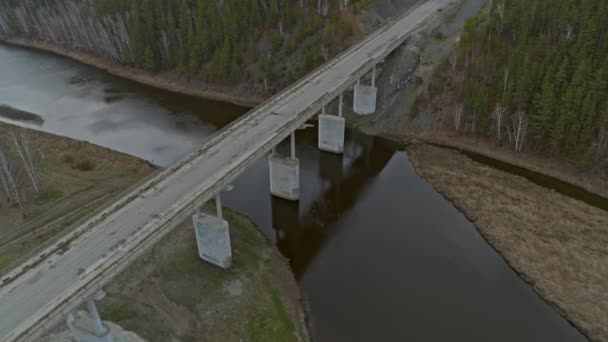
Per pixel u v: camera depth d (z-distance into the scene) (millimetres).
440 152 67000
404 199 57938
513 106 63781
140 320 38312
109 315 38531
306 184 61688
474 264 46812
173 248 46406
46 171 60750
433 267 46531
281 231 52000
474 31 73875
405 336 38656
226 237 42562
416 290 43562
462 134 68625
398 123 73750
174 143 73000
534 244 48375
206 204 55062
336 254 48531
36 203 53875
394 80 77625
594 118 57469
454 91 71375
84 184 58094
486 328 39438
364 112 76500
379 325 39594
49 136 72250
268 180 61781
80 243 34375
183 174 42469
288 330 38406
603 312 40094
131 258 32875
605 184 56688
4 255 45250
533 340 38312
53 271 31844
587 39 61938
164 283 42250
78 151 67188
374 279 44938
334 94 59156
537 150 62469
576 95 57312
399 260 47531
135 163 63875
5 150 55781
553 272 44688
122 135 76125
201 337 37188
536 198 55500
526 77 61406
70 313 31953
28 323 27750
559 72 60000
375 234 51625
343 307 41500
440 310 41281
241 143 47781
